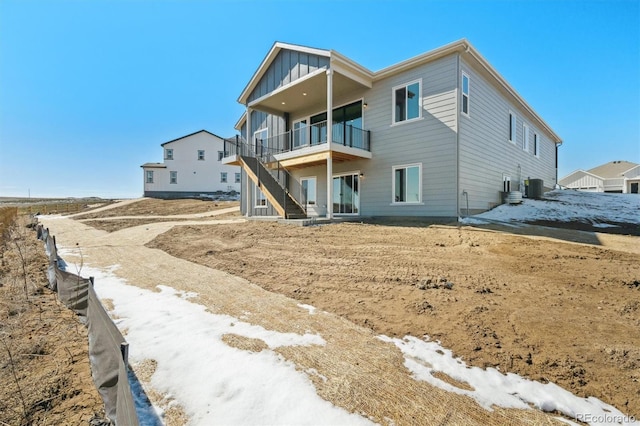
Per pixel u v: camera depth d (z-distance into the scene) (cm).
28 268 669
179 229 1183
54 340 338
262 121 1752
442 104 1032
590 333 304
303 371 254
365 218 1152
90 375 272
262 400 219
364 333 324
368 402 214
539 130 1838
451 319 344
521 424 192
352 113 1310
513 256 595
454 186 1005
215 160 3416
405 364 262
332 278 521
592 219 1006
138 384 243
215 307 415
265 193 1291
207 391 232
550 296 402
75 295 419
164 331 341
